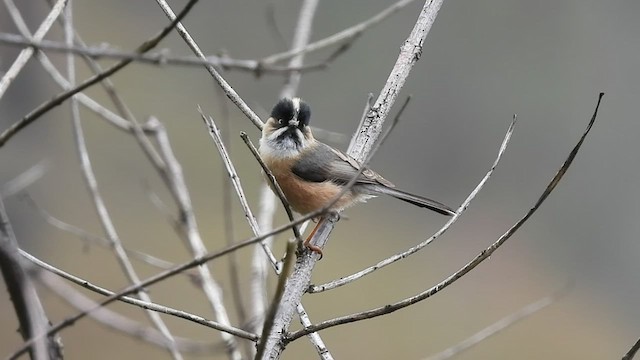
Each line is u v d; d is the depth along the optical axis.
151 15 20.09
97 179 17.86
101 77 4.20
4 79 4.71
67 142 17.33
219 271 15.59
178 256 16.59
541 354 17.12
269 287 8.30
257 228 5.55
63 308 13.45
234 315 10.07
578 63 20.69
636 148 20.41
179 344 4.15
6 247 3.70
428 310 17.73
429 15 6.95
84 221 16.73
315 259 6.06
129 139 18.69
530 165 20.91
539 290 18.98
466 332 17.14
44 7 11.93
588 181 20.59
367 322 16.98
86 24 19.47
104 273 15.53
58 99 4.17
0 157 15.18
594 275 19.77
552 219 20.58
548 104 20.83
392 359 16.02
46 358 3.67
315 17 19.62
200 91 20.05
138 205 17.77
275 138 7.97
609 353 17.69
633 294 19.70
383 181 8.05
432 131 21.06
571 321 18.52
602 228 20.36
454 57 20.94
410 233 20.38
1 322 12.46
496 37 20.92
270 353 5.05
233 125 17.88
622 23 20.52
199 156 19.58
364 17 19.78
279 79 16.92
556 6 20.69
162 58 3.77
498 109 20.95
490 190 20.92
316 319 16.84
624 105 20.53
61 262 15.46
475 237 20.23
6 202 14.72
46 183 15.92
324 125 19.77
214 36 18.97
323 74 19.88
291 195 8.03
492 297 18.56
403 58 6.85
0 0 11.39
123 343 13.31
